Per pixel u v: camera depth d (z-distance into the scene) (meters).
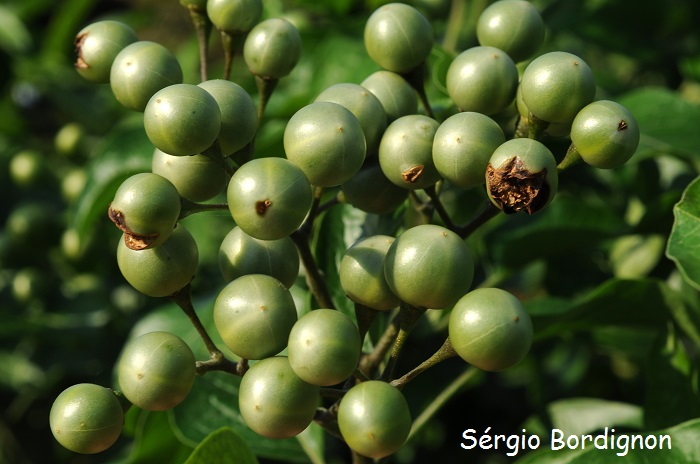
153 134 0.33
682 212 0.36
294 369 0.33
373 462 0.36
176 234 0.34
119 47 0.37
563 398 0.52
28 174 0.67
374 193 0.36
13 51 0.69
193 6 0.38
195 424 0.42
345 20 0.52
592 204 0.47
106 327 0.60
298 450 0.42
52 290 0.62
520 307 0.33
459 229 0.35
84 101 0.68
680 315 0.41
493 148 0.34
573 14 0.53
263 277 0.33
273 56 0.37
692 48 0.54
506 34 0.37
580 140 0.34
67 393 0.33
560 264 0.49
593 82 0.34
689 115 0.44
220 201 0.46
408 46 0.37
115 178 0.46
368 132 0.35
